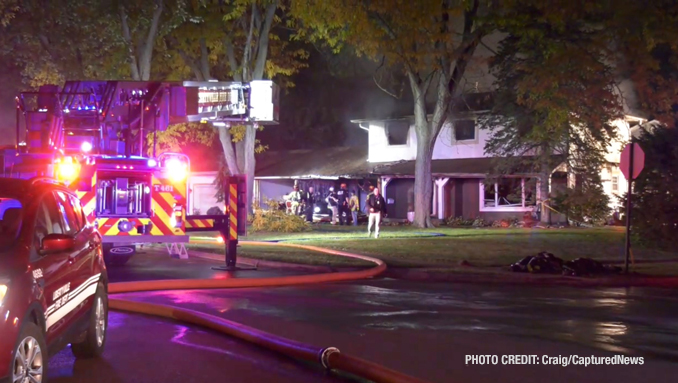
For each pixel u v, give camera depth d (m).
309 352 7.32
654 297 12.85
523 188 37.66
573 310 11.19
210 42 34.00
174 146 36.94
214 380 6.91
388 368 6.79
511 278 15.03
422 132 33.16
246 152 34.16
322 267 16.39
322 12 28.73
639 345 8.57
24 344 5.66
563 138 34.34
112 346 8.37
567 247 21.95
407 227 33.66
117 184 14.25
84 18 24.19
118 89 15.38
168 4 27.50
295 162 46.50
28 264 5.90
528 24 28.44
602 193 35.50
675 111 32.56
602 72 29.50
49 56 24.61
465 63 31.97
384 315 10.48
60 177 13.71
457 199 40.09
